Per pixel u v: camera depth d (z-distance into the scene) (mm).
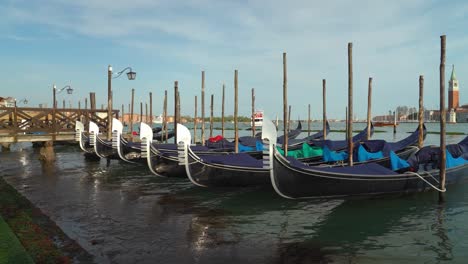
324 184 10195
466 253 7105
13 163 19656
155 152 13859
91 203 10828
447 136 49344
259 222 9047
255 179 12391
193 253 6969
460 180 12656
